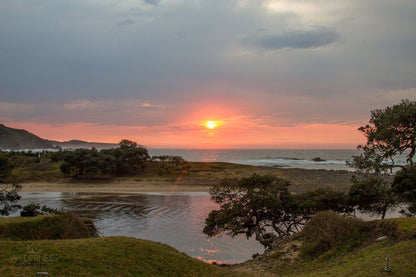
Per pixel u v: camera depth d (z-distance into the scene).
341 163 189.38
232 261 31.62
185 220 49.62
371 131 27.80
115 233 41.25
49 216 24.59
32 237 21.86
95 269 13.93
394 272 14.85
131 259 16.22
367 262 17.28
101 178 105.50
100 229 43.28
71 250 15.41
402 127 25.89
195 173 115.94
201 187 91.06
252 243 38.00
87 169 101.38
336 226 23.75
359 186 30.38
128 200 69.75
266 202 30.81
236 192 35.22
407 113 24.59
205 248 35.84
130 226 45.38
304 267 20.95
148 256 17.28
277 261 23.14
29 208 26.73
